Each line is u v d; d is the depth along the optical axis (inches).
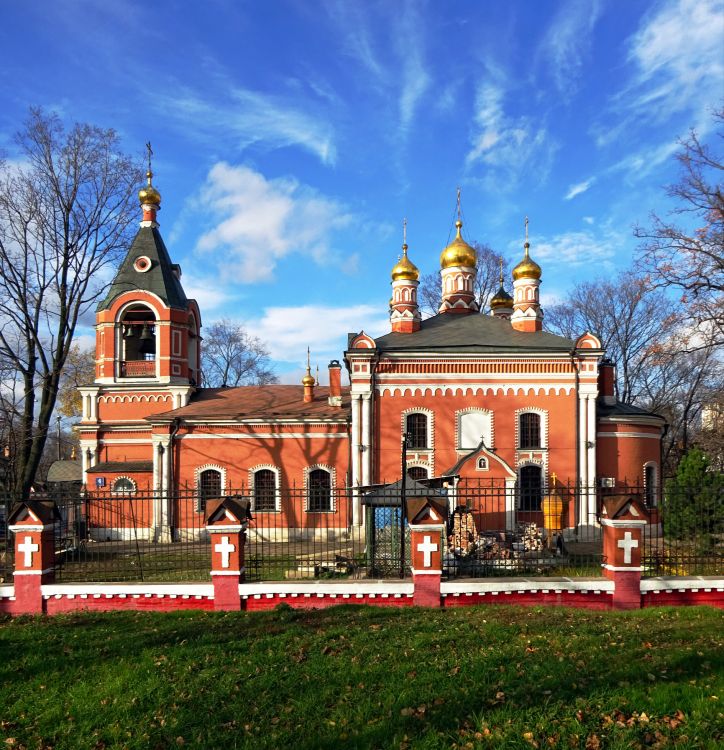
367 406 1081.4
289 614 466.3
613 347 1904.5
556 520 813.2
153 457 1165.7
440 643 386.9
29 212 962.7
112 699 325.4
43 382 983.6
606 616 454.3
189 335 1381.6
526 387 1082.7
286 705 309.6
